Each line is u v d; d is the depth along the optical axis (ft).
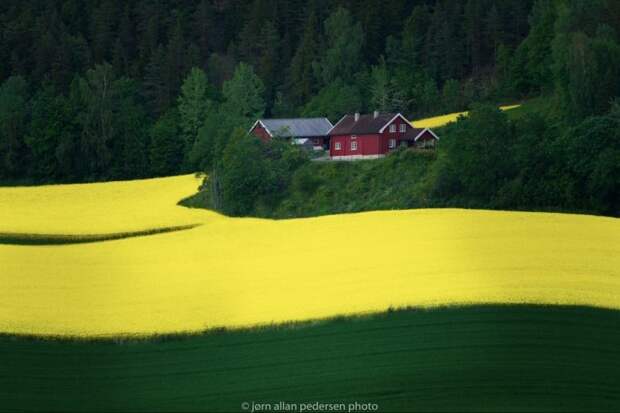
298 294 548.72
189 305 543.39
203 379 449.06
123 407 428.15
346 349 468.75
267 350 474.08
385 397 422.82
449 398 419.95
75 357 479.82
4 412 427.33
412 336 478.18
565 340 470.39
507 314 497.46
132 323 517.55
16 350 488.44
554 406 413.18
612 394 423.64
